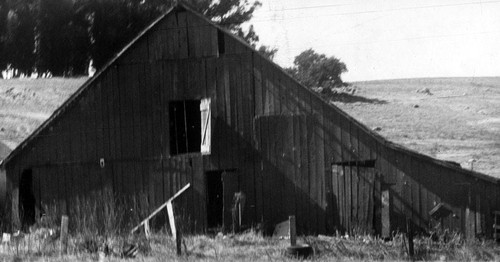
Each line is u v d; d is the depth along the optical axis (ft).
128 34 201.16
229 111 102.78
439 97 254.68
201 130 103.40
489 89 266.98
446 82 282.56
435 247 89.35
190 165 103.35
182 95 103.81
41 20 202.08
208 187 116.16
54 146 106.93
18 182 107.24
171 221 99.66
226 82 102.94
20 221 106.63
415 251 83.61
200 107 104.32
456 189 98.02
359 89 262.67
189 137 112.78
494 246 91.35
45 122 106.73
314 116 101.19
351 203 98.89
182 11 104.42
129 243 85.92
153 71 104.73
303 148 101.09
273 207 101.19
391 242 90.58
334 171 100.01
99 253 80.33
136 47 105.29
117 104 105.50
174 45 104.27
